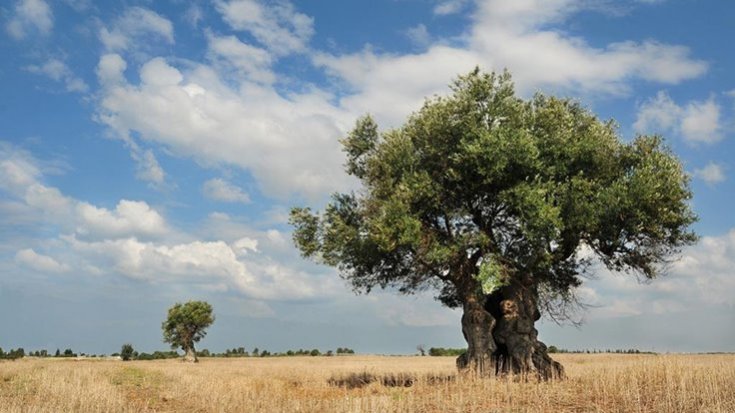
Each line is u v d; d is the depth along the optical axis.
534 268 29.39
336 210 31.98
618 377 25.16
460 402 20.53
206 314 97.62
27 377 33.16
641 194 26.91
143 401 25.17
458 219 30.53
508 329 30.28
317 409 21.17
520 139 27.88
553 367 29.72
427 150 30.98
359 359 98.81
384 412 19.75
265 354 140.00
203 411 22.38
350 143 32.50
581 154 29.08
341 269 32.97
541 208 26.58
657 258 30.00
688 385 22.22
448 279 32.12
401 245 29.61
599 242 29.66
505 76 30.48
